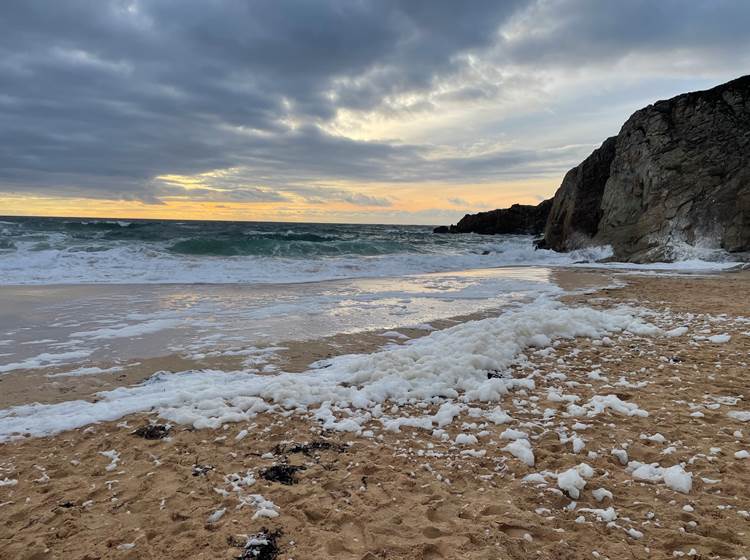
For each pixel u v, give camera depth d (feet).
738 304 34.12
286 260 67.62
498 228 189.26
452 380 18.29
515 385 18.21
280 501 10.65
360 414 15.70
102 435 14.11
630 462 12.12
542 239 116.16
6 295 37.06
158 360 21.79
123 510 10.36
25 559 8.77
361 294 41.19
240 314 32.01
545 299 37.01
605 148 99.25
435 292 42.50
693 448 12.73
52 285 42.86
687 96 82.84
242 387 17.63
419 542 9.10
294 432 14.33
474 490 11.07
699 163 75.72
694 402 16.10
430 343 22.89
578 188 100.48
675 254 69.92
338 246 87.92
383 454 12.91
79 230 103.24
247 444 13.55
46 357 21.94
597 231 93.56
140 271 52.19
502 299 38.65
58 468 12.19
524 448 12.69
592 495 10.71
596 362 21.07
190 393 16.81
